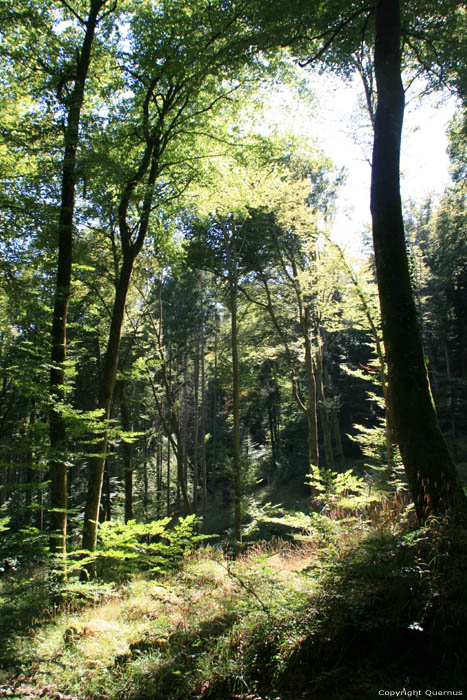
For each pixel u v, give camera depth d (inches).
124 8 364.8
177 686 149.1
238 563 242.8
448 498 169.3
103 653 181.6
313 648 139.6
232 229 725.9
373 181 215.5
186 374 1288.1
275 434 1464.1
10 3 322.7
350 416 1206.9
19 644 183.9
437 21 273.4
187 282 967.6
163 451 1348.4
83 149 315.6
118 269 574.9
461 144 597.6
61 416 287.7
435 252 1124.5
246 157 416.5
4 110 370.9
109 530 296.8
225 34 300.5
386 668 127.0
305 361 758.5
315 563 191.8
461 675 113.5
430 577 134.4
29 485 273.1
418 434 186.2
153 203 401.7
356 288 426.3
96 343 721.0
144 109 379.2
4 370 310.8
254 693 134.0
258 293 842.2
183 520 308.0
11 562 224.4
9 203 310.7
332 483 259.3
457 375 1159.6
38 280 322.3
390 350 200.4
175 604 228.1
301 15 253.8
